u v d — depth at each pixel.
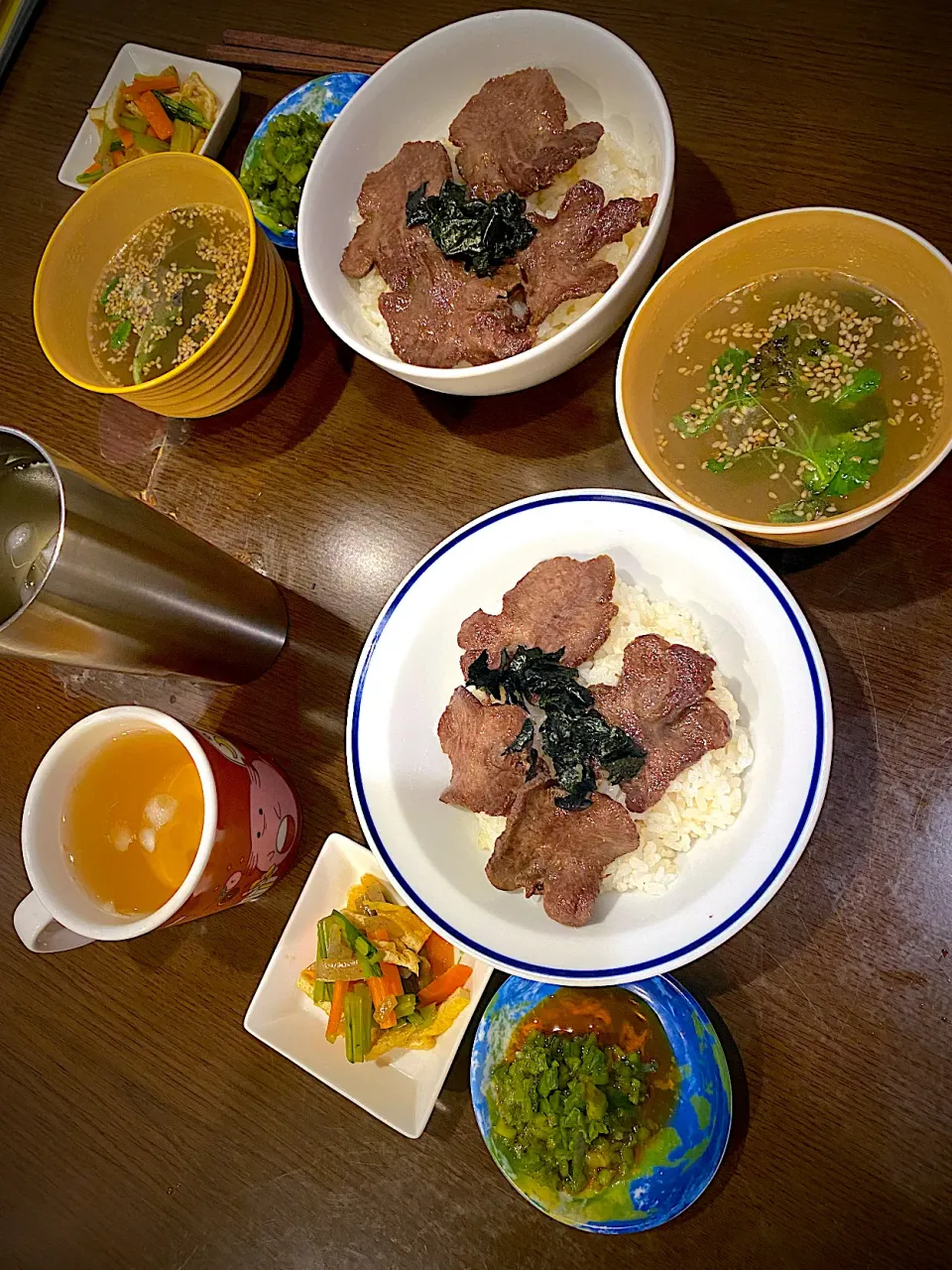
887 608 0.43
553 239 0.45
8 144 0.62
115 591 0.40
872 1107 0.40
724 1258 0.40
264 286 0.48
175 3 0.59
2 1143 0.49
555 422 0.49
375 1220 0.44
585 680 0.45
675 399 0.43
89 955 0.50
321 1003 0.45
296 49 0.55
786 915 0.42
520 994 0.43
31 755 0.54
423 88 0.49
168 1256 0.46
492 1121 0.41
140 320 0.53
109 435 0.55
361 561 0.51
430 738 0.46
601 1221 0.38
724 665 0.43
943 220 0.45
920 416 0.40
